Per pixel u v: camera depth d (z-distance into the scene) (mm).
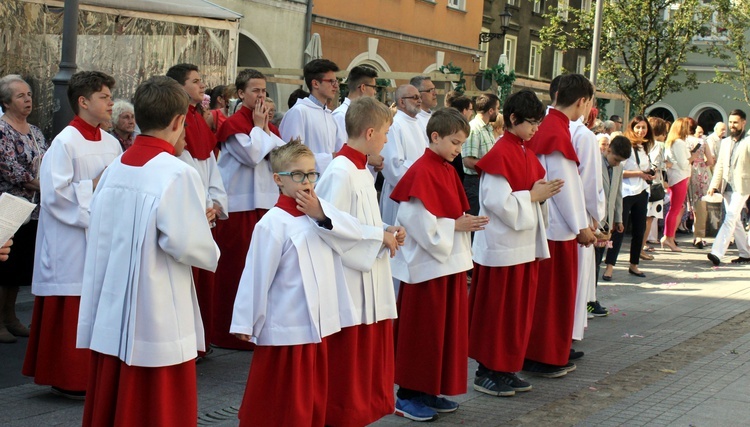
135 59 9086
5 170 6191
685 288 9891
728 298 9297
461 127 5031
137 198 3773
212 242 3840
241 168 6574
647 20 21844
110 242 3848
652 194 11945
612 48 22297
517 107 5523
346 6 19000
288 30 17250
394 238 4531
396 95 7160
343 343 4363
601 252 8375
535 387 5859
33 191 6355
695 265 11766
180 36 9500
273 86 17062
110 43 8820
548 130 6059
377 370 4602
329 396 4375
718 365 6457
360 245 4359
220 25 9828
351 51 19266
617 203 8969
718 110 29406
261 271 4047
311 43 16297
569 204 5969
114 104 6691
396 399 5293
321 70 6844
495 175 5492
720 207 14719
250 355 6535
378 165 6391
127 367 3748
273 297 4094
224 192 6195
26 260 6434
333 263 4254
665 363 6520
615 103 29719
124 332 3740
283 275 4086
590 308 8203
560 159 5984
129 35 8984
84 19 8523
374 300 4508
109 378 3818
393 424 5000
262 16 16531
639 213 10547
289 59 17391
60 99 6594
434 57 22406
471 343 5699
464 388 5191
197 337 3998
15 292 6582
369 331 4492
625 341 7258
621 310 8586
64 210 5102
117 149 5457
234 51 10031
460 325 5152
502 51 27656
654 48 21875
